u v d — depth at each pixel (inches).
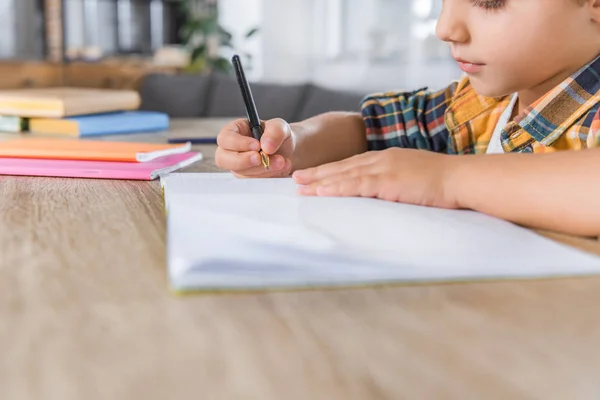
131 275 13.9
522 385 9.2
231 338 10.6
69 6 169.2
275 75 175.0
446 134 34.9
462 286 13.5
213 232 15.7
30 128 51.4
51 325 11.1
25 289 13.0
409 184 20.4
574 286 13.6
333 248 14.8
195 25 162.2
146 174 28.2
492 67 25.1
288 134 29.7
